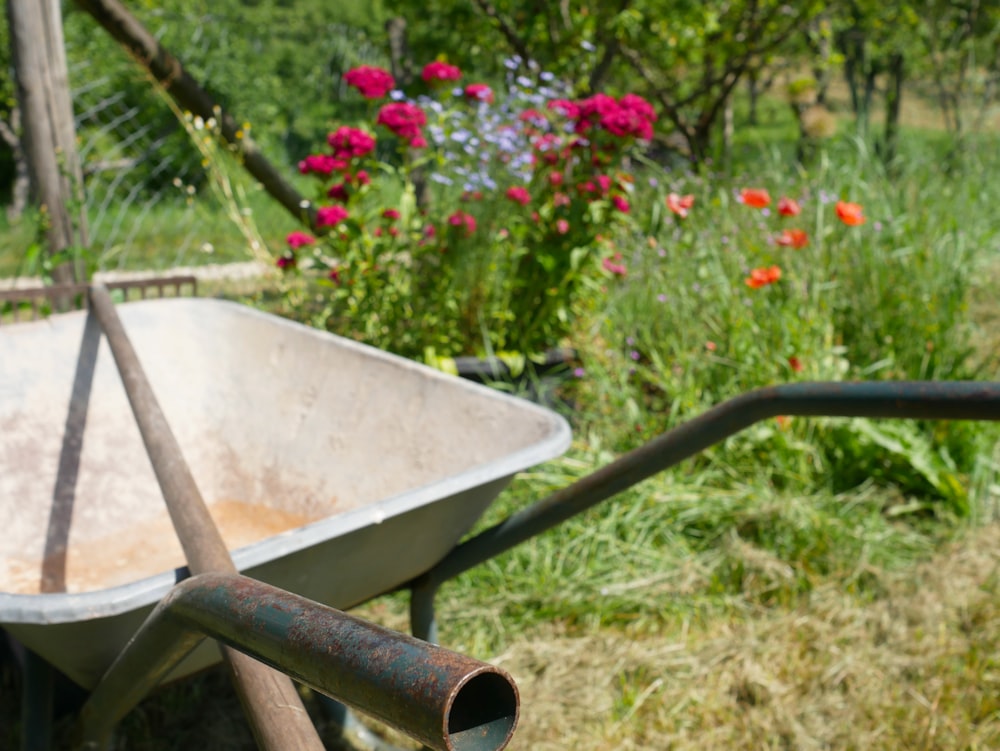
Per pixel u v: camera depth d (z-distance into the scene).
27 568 2.19
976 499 3.10
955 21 7.21
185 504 1.29
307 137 12.48
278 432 2.44
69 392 2.38
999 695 2.24
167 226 7.39
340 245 3.43
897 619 2.54
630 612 2.63
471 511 1.73
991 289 4.41
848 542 2.85
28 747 1.74
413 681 0.61
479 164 3.66
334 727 2.20
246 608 0.79
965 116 5.75
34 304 2.51
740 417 1.40
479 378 3.46
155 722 2.25
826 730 2.17
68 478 2.34
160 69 3.86
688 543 2.92
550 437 1.76
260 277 5.43
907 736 2.13
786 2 6.29
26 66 3.68
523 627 2.57
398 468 2.14
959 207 4.29
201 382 2.61
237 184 4.25
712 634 2.53
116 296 3.15
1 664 2.36
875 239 3.77
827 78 6.89
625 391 3.39
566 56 5.84
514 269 3.61
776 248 3.85
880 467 3.27
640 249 4.02
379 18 13.63
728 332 3.56
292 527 2.36
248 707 0.95
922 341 3.51
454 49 6.37
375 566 1.66
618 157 3.54
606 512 2.96
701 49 6.38
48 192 3.79
